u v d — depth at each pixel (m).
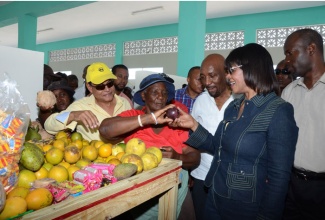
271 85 1.19
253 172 1.19
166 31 7.09
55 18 6.82
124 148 1.45
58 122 1.59
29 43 6.03
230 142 1.24
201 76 1.81
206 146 1.48
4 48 1.77
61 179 1.03
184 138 1.63
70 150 1.20
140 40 7.83
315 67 1.59
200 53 3.76
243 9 5.60
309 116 1.61
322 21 5.14
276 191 1.09
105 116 1.85
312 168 1.59
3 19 6.37
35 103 1.96
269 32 5.84
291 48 1.58
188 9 3.68
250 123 1.18
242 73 1.20
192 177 2.04
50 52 10.27
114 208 0.94
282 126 1.10
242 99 1.35
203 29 3.78
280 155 1.09
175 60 7.19
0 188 0.75
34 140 1.41
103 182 1.00
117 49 8.12
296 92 1.73
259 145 1.17
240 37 6.17
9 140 0.91
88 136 1.77
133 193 1.02
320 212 1.62
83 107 1.86
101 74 1.74
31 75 1.93
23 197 0.84
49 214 0.74
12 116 0.95
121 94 3.39
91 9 5.99
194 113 2.01
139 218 1.54
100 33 8.38
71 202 0.81
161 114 1.42
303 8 5.32
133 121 1.39
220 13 5.93
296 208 1.74
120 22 7.04
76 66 9.48
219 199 1.29
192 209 1.82
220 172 1.31
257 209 1.19
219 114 1.84
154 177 1.13
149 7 5.74
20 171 1.01
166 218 1.34
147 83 1.55
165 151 1.48
